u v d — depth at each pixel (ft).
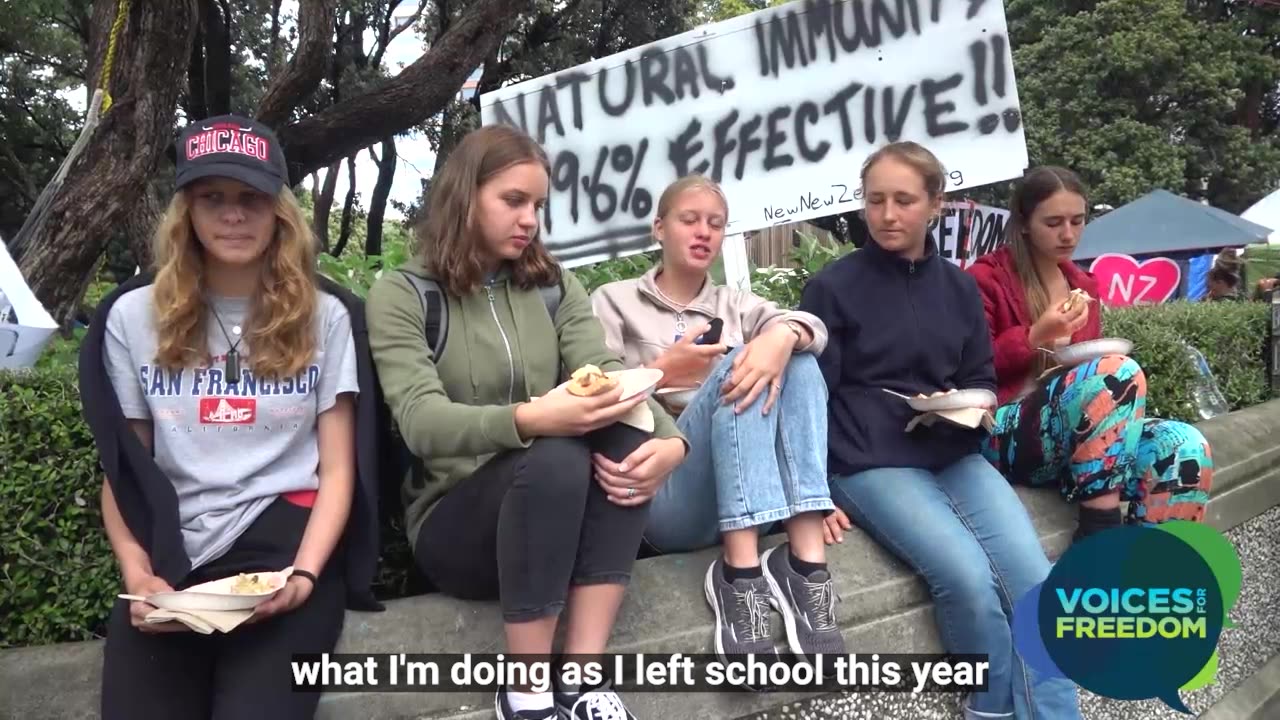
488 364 5.74
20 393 5.66
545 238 11.35
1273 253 34.14
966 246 13.23
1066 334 7.47
